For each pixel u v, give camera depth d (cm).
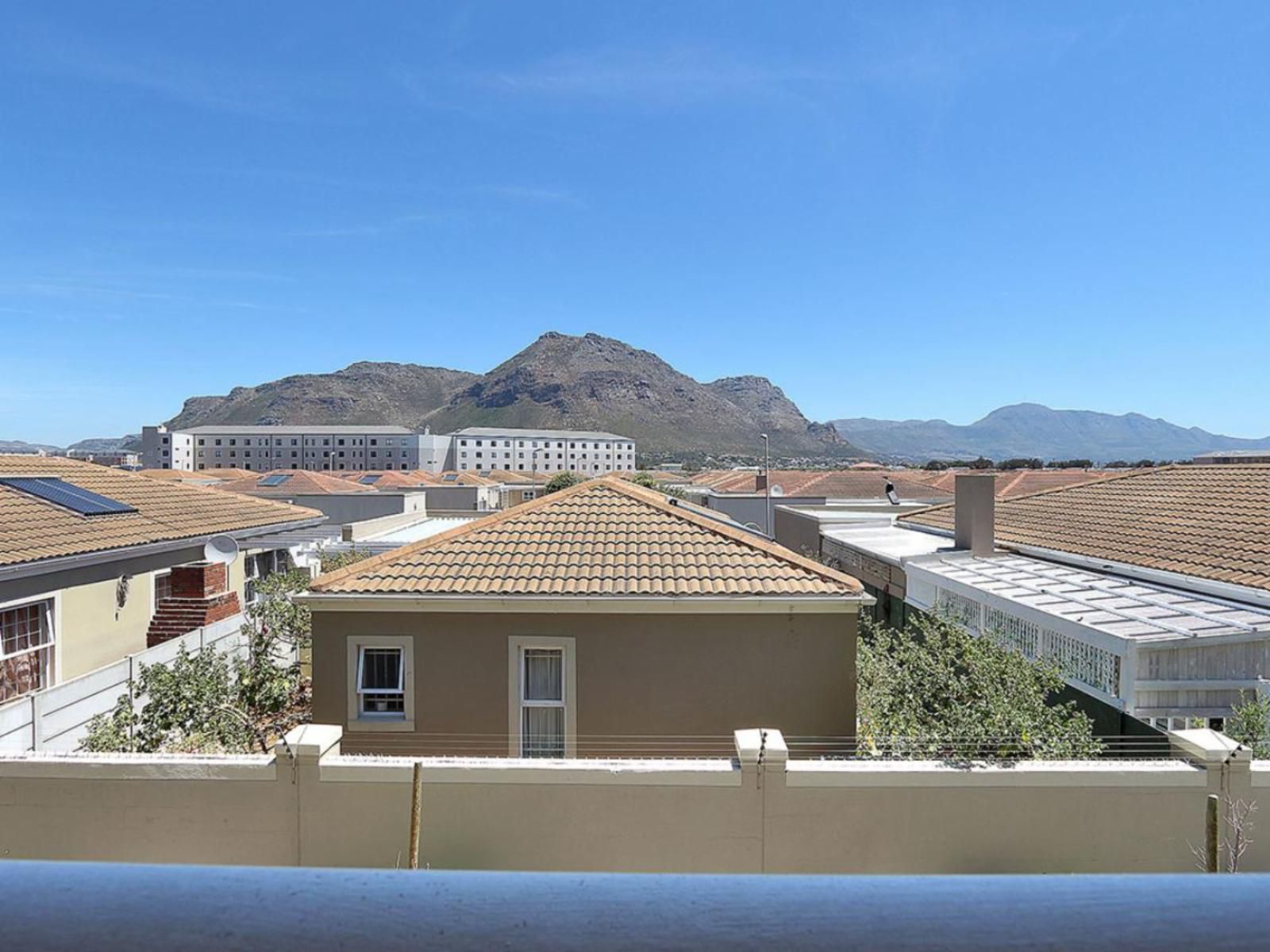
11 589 1216
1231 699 886
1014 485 3722
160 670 965
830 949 80
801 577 1016
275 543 1939
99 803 689
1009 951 80
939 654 874
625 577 1012
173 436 16338
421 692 980
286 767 689
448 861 686
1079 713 809
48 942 81
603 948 81
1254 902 85
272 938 83
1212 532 1225
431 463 17100
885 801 681
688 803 684
